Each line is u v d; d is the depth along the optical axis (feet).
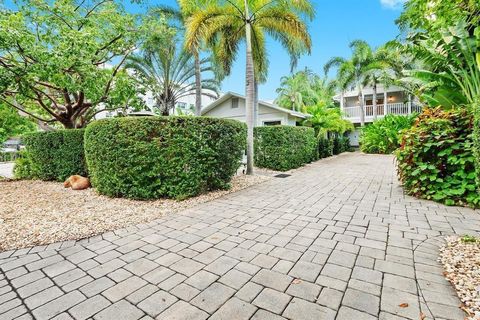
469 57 16.40
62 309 5.74
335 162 37.24
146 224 11.39
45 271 7.41
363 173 26.08
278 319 5.34
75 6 23.89
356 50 58.95
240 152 19.63
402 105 63.46
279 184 20.79
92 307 5.80
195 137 15.90
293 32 26.50
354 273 7.04
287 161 28.58
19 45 17.06
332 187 19.24
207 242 9.34
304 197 16.17
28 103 30.07
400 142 16.62
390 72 55.72
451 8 12.01
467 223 10.64
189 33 25.64
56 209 13.89
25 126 36.24
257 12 26.35
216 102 49.11
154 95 37.27
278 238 9.61
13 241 9.55
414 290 6.20
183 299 6.05
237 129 19.11
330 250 8.50
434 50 18.54
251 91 25.96
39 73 18.10
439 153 13.88
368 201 14.82
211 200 15.64
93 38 20.95
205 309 5.68
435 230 10.00
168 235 10.07
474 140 8.49
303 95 84.33
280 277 6.92
